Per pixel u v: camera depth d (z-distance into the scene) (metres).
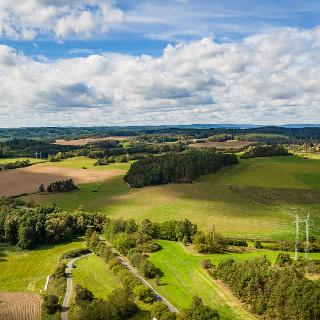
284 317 73.50
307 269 87.69
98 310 76.50
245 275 81.50
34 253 125.62
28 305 88.12
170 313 74.88
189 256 109.50
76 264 112.56
